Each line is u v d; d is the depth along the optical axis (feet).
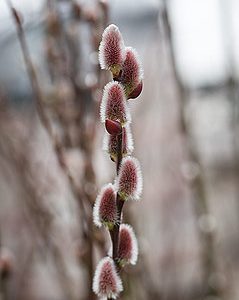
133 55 1.26
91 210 1.96
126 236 1.31
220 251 3.17
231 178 4.48
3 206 3.63
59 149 2.03
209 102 4.23
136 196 1.27
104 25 2.11
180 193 4.27
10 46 3.31
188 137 2.97
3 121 2.69
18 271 3.43
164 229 4.15
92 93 2.22
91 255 1.95
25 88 3.18
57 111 2.34
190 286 3.96
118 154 1.27
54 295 3.66
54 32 2.37
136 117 3.50
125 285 2.15
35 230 3.00
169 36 2.67
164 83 3.59
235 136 3.57
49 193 2.67
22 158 2.65
